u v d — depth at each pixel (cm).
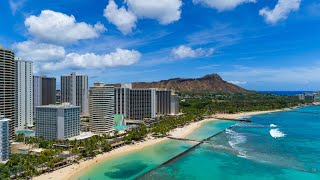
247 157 18188
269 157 18212
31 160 15900
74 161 17138
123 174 15025
